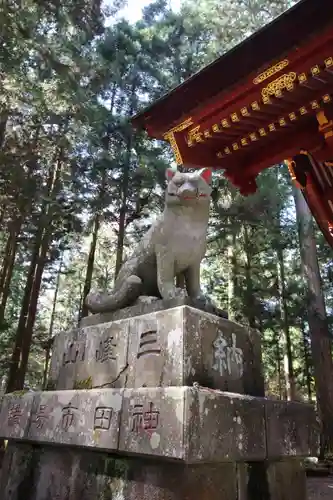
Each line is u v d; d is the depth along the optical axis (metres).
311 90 4.15
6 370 15.74
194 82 4.27
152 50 14.56
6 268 13.37
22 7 8.53
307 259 13.65
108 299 3.75
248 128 4.88
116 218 13.52
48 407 3.49
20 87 9.75
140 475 2.66
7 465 3.79
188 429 2.34
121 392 2.87
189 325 2.89
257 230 15.63
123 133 13.51
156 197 13.72
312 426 3.27
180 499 2.40
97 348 3.51
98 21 10.49
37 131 11.95
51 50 9.35
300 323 17.19
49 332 21.33
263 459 2.74
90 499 2.90
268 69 3.99
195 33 15.22
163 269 3.47
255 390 3.23
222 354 3.04
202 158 5.22
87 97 11.38
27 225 13.42
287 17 3.51
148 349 3.03
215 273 18.66
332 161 4.83
